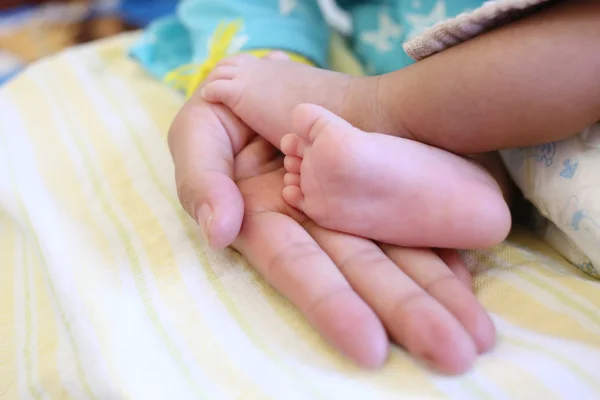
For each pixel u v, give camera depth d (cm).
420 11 37
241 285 26
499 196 25
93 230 30
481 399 22
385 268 24
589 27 23
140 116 38
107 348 24
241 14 39
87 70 45
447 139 26
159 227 29
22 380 25
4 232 32
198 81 36
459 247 25
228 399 23
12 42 82
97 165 34
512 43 24
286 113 28
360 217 25
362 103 27
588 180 26
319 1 43
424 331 22
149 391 23
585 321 24
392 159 24
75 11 88
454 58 25
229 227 25
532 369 23
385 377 23
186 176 27
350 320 23
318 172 24
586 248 26
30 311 27
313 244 25
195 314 25
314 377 23
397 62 38
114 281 26
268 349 24
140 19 80
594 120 25
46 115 39
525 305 25
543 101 24
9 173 34
